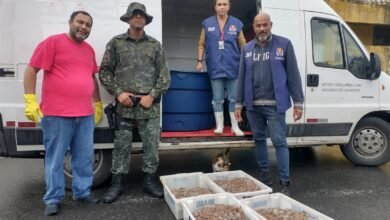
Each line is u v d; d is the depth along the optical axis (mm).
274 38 3699
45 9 3518
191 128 4535
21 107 3504
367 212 3365
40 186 4148
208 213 2852
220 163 4234
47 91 3117
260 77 3719
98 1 3668
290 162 5344
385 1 13602
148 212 3336
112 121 3600
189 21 6293
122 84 3506
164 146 3967
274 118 3730
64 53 3111
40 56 3025
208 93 4660
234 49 4320
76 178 3469
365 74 4820
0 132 3543
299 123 4480
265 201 3086
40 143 3574
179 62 6266
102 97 3740
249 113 3936
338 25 4699
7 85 3486
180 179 3697
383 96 4914
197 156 5762
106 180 3926
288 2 4395
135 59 3492
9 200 3658
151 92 3498
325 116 4602
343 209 3436
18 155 3623
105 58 3494
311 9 4523
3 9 3457
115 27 3727
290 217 2828
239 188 3488
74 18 3115
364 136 4969
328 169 4934
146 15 3436
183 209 2988
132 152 4105
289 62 3648
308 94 4500
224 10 4281
